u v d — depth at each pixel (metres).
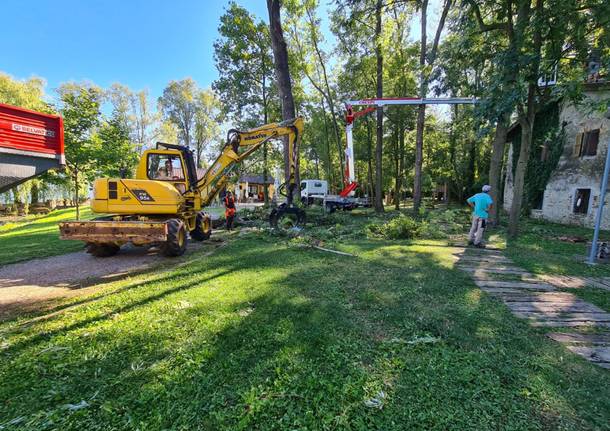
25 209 22.92
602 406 1.86
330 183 26.83
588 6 6.27
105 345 2.56
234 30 17.08
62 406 1.86
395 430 1.67
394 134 21.05
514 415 1.78
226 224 10.47
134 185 6.26
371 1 11.70
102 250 6.27
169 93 39.28
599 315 3.24
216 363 2.28
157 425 1.70
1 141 3.60
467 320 3.05
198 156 40.38
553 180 12.94
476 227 7.15
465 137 22.23
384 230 8.79
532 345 2.59
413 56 16.95
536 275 4.71
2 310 3.46
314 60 19.73
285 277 4.46
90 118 17.92
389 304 3.44
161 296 3.72
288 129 8.87
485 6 8.26
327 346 2.51
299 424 1.71
